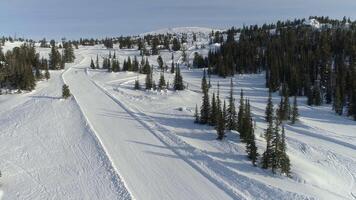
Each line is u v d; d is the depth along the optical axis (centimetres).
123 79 14888
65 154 6531
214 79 16062
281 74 14712
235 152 6712
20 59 16412
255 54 18250
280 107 9694
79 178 5484
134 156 6300
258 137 7606
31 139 7519
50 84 13600
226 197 4797
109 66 16675
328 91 12169
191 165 5925
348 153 7819
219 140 7344
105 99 10969
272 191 5025
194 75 17075
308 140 8419
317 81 13688
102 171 5647
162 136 7400
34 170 5941
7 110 10494
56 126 8225
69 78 14800
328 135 8862
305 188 5416
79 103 10169
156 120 8762
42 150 6844
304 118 10381
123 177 5422
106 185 5169
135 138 7288
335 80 12588
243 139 7144
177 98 11794
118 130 7838
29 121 8844
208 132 7862
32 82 12825
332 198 5247
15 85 12875
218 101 8506
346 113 11106
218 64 17025
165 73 17200
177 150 6606
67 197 4934
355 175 6725
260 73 17112
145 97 11706
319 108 11644
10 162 6366
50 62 17500
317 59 15075
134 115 9106
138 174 5544
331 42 18062
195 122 8581
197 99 11938
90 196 4897
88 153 6456
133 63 17438
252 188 5125
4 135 7912
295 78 13212
